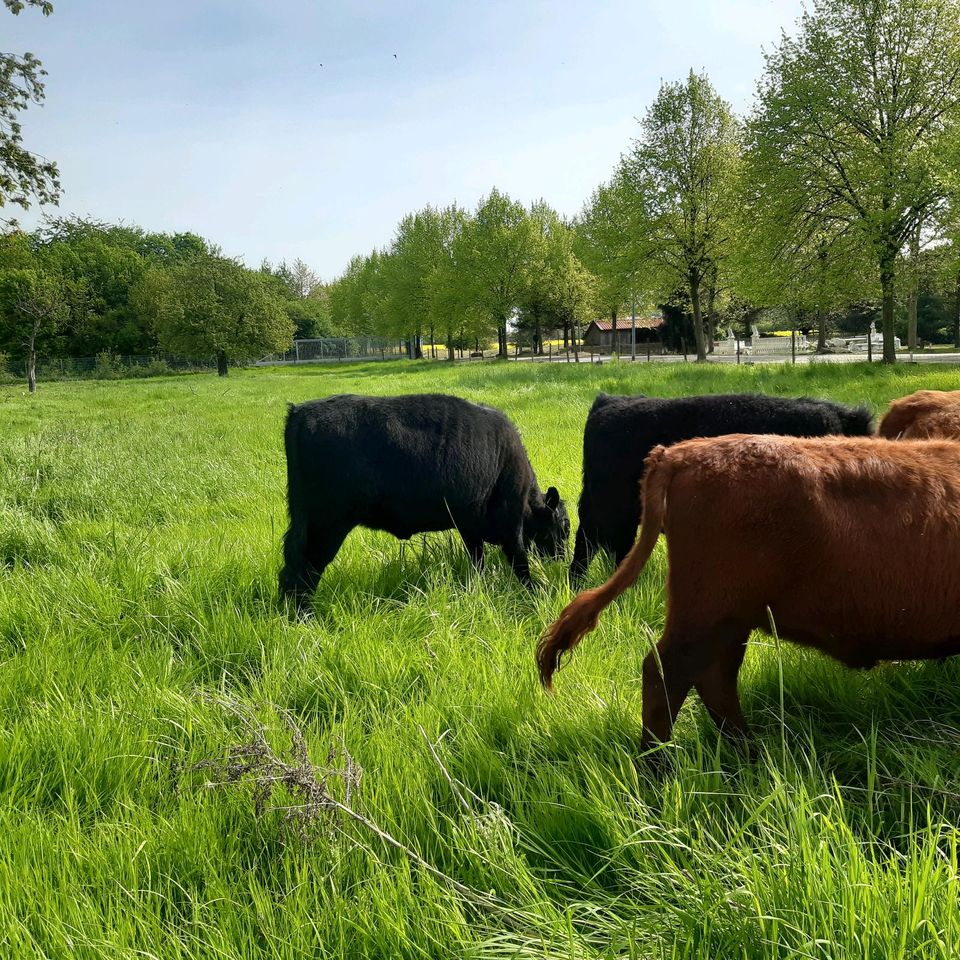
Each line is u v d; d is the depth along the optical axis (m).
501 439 5.60
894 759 2.93
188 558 5.63
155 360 62.56
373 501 5.12
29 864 2.40
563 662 3.70
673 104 34.50
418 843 2.49
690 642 2.96
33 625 4.48
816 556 2.82
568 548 6.31
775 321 74.69
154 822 2.70
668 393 16.23
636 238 36.03
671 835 2.35
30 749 3.05
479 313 52.19
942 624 2.84
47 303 39.03
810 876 2.00
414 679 3.75
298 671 3.81
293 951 2.06
